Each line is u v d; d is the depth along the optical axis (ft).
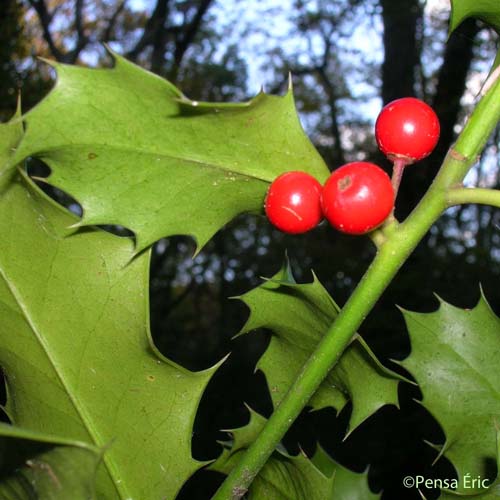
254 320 0.36
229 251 3.47
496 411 0.38
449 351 0.38
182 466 0.33
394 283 1.86
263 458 0.32
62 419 0.33
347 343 0.31
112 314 0.31
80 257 0.31
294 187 0.30
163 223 0.31
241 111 0.29
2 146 0.28
